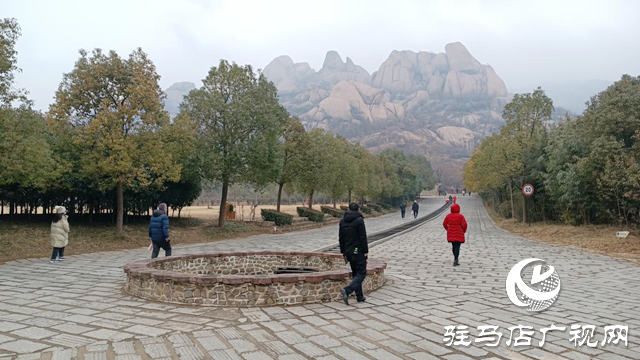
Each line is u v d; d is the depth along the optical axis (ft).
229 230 77.20
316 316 20.94
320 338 17.38
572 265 40.24
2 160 44.65
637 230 61.82
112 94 59.26
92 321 19.77
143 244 59.98
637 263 41.50
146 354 15.29
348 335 17.81
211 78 78.02
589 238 61.62
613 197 67.46
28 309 22.17
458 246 40.22
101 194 66.49
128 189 69.46
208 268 35.94
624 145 65.51
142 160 58.18
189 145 66.28
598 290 28.09
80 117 58.90
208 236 71.77
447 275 34.45
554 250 53.31
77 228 62.23
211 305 23.09
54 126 55.83
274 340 17.06
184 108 76.13
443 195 453.17
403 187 257.34
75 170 61.98
